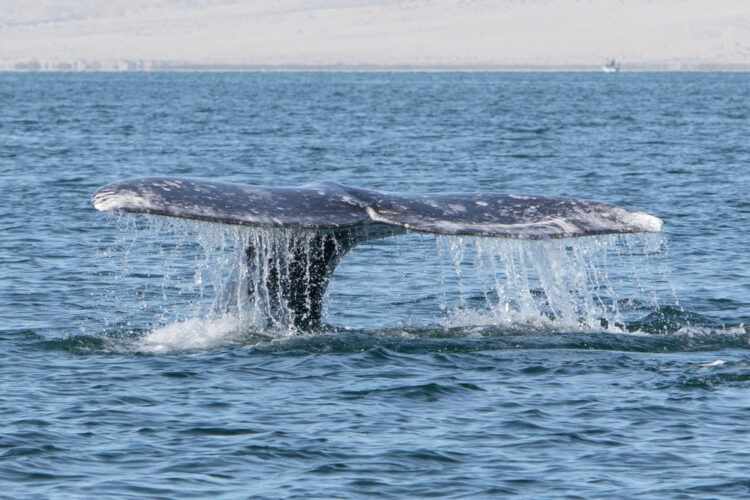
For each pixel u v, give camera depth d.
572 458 40.28
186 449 40.97
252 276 51.06
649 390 46.97
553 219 43.62
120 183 41.28
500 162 166.00
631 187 132.25
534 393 46.81
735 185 133.38
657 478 38.41
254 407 45.25
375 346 52.31
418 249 86.12
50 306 65.69
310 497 36.94
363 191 45.22
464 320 58.47
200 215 40.78
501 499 36.84
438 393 46.84
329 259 49.44
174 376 49.00
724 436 42.00
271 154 180.38
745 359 51.25
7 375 49.44
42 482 37.88
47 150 181.12
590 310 64.06
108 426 43.19
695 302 67.69
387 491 37.53
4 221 100.38
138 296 69.56
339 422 43.66
